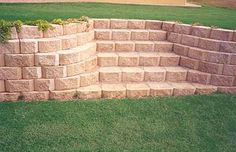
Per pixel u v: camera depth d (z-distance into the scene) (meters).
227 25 7.13
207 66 6.49
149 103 5.72
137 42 7.04
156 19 7.75
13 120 4.86
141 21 7.41
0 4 8.61
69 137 4.58
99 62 6.50
